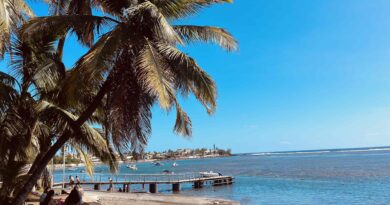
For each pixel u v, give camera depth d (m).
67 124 10.38
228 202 26.75
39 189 21.28
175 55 9.66
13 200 9.77
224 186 48.75
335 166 80.31
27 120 11.09
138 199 27.36
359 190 37.91
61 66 11.02
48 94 11.15
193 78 9.78
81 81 9.02
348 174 57.69
